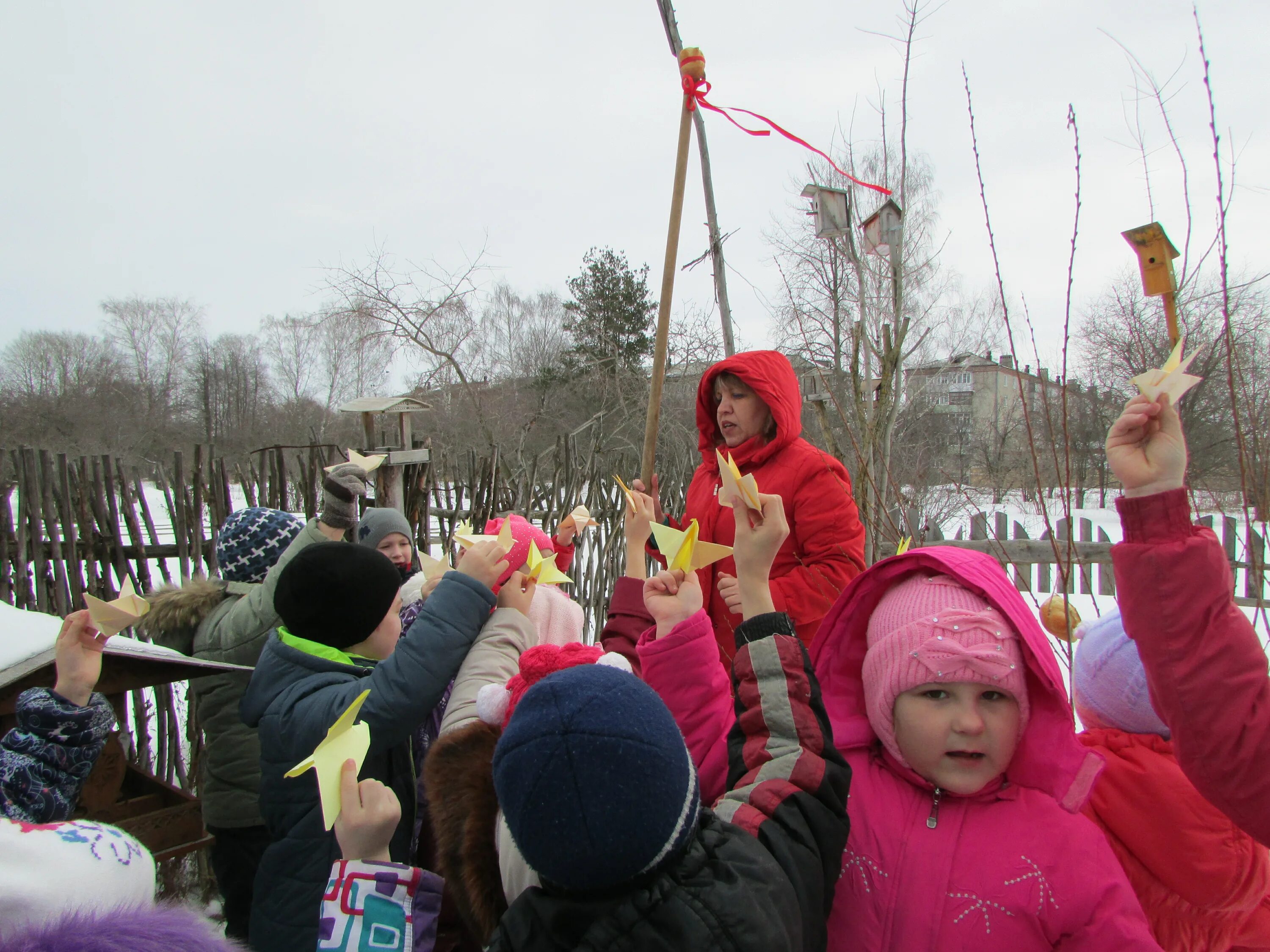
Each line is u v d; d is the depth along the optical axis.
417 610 2.22
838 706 1.37
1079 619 1.94
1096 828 1.19
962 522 7.24
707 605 2.31
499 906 1.11
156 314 41.25
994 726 1.18
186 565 3.72
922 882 1.17
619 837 0.82
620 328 23.61
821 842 1.03
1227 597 1.10
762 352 2.31
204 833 2.21
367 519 2.95
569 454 5.35
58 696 1.47
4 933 0.92
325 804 1.12
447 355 11.48
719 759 1.32
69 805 1.44
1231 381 1.42
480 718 1.32
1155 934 1.39
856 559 2.09
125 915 0.96
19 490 3.41
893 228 3.31
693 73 1.77
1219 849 1.32
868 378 3.16
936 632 1.18
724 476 1.28
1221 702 1.08
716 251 2.76
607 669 0.93
